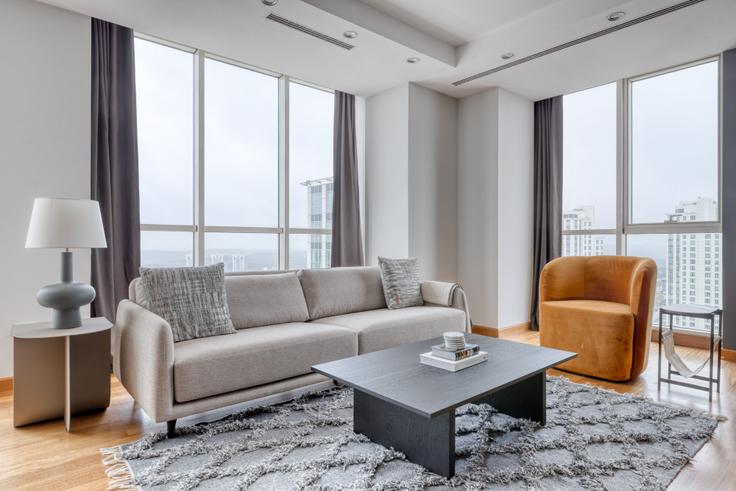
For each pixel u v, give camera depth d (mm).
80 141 3090
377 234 4801
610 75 4281
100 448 1990
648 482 1669
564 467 1763
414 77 4340
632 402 2521
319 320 3113
